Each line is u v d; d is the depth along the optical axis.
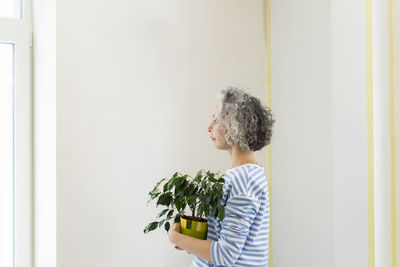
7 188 1.82
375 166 1.69
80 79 1.68
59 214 1.63
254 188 1.35
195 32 1.95
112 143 1.75
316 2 1.88
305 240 1.92
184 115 1.93
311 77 1.90
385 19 1.66
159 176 1.86
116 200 1.76
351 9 1.73
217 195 1.31
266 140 1.46
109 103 1.74
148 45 1.83
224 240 1.30
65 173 1.65
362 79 1.68
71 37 1.66
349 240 1.72
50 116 1.68
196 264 1.46
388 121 1.64
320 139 1.85
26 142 1.83
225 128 1.42
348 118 1.73
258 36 2.15
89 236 1.70
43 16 1.74
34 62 1.83
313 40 1.89
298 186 1.96
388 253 1.64
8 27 1.77
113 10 1.75
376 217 1.68
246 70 2.11
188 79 1.94
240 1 2.09
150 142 1.84
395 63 1.63
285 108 2.04
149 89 1.84
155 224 1.43
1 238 1.81
